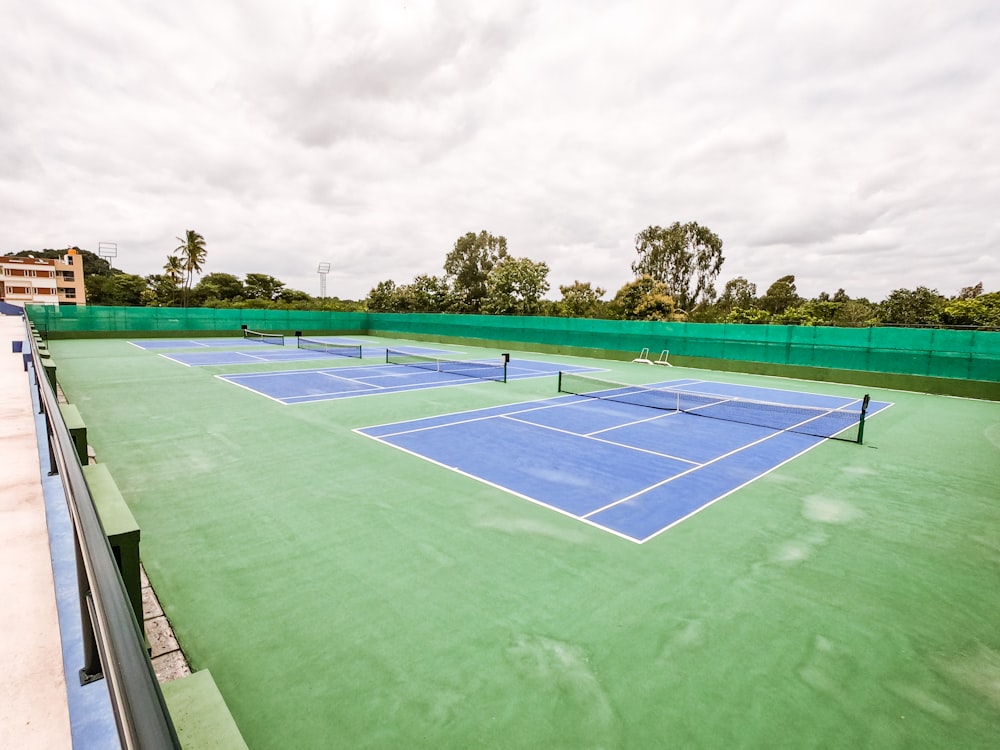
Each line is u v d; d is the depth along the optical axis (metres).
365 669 3.78
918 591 5.04
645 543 5.89
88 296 66.56
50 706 2.33
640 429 11.38
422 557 5.43
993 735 3.34
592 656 3.98
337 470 8.06
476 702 3.49
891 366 19.27
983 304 32.22
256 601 4.59
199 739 2.12
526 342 31.20
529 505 6.87
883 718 3.46
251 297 75.69
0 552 3.62
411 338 38.56
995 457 9.88
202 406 12.52
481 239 73.75
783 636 4.30
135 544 2.93
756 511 6.91
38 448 6.08
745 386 19.02
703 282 65.12
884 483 8.20
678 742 3.22
